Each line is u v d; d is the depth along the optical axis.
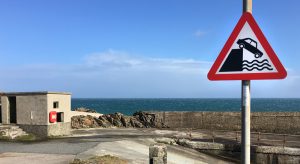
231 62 3.66
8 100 24.25
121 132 27.73
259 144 22.47
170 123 32.12
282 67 3.47
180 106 149.88
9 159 15.72
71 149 18.03
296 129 27.94
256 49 3.56
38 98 23.06
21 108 23.45
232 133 27.84
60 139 22.42
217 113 30.47
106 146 19.22
